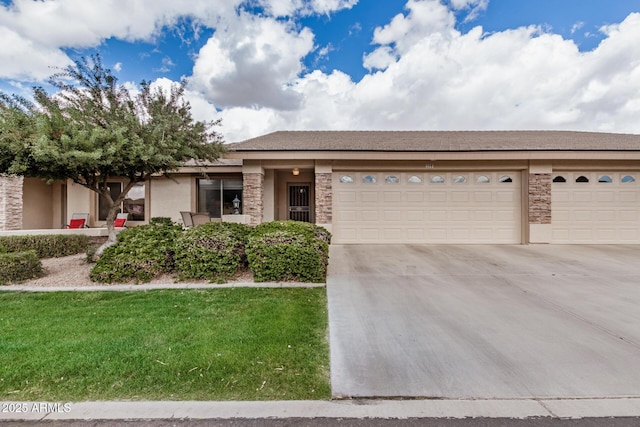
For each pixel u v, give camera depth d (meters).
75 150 5.98
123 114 6.98
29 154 6.15
